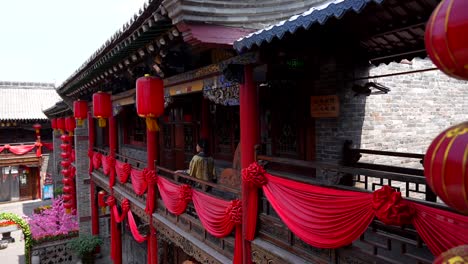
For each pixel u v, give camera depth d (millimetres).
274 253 5547
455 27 1914
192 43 5781
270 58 5457
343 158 7211
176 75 9117
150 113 8328
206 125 11523
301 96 7879
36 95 42094
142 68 9820
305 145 7875
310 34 5703
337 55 6598
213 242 7371
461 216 3193
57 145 35469
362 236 4277
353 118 7469
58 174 35562
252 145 6043
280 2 6449
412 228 5043
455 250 2141
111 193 14648
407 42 6688
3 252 23141
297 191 5016
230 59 5859
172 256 14250
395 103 8570
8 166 35406
